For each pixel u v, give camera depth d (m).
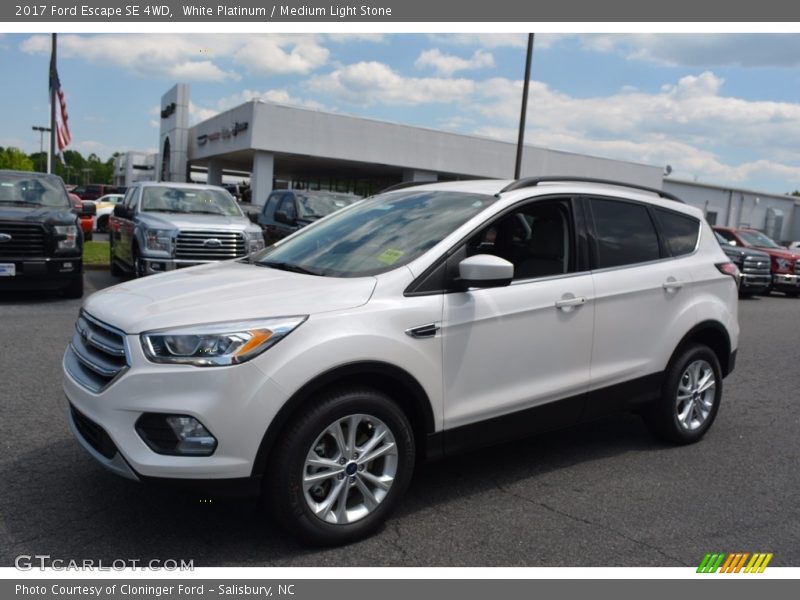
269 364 3.19
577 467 4.80
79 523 3.62
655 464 4.93
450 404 3.83
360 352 3.40
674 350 5.04
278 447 3.27
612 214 4.80
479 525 3.84
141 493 3.97
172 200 12.27
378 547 3.53
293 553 3.42
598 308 4.52
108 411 3.21
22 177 11.32
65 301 10.48
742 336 11.12
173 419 3.12
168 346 3.15
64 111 24.59
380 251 4.02
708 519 4.06
